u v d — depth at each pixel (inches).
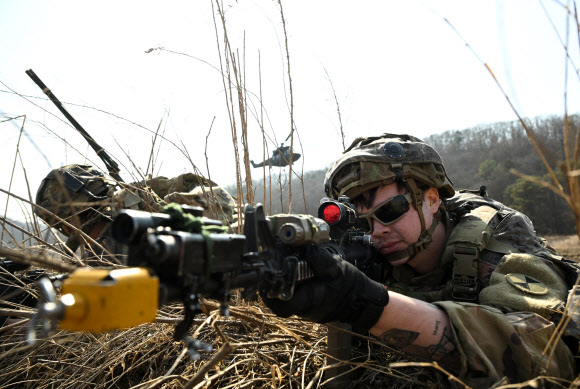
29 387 70.6
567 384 55.7
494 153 2326.5
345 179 78.4
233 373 65.6
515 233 75.3
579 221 39.8
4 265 72.7
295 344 69.9
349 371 62.2
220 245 37.6
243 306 75.9
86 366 70.4
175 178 125.0
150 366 69.4
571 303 59.8
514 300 62.6
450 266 76.7
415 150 77.7
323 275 50.7
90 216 112.1
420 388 64.6
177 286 35.7
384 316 54.5
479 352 53.8
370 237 72.3
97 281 29.1
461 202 86.9
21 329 75.9
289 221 47.9
